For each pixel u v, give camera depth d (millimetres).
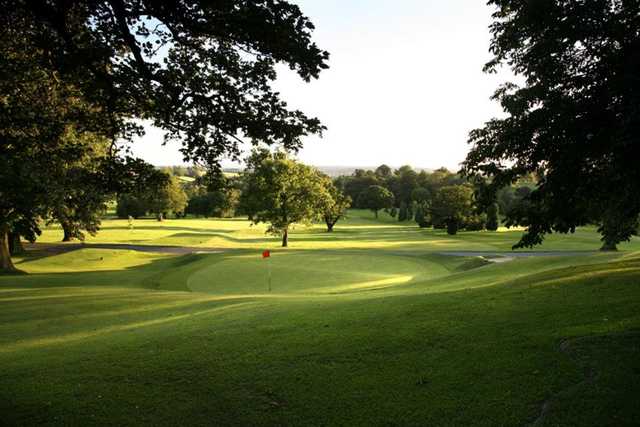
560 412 5527
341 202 86500
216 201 115500
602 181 8180
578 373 6402
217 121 8664
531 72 9305
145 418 6488
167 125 9273
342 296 16953
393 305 11930
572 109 7746
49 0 7371
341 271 29203
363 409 6254
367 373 7340
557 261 23984
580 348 7164
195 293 20109
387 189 135875
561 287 11719
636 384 5926
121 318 14430
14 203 9695
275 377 7527
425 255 38094
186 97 8602
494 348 7660
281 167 55594
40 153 10102
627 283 11156
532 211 9234
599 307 9250
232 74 8789
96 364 8789
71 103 10836
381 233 80938
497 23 9727
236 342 9516
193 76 8945
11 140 9625
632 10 7676
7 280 25734
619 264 14820
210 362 8422
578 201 8648
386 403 6332
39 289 21609
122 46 8633
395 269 30391
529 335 8055
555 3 7934
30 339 12008
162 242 59531
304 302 14617
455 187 77875
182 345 9617
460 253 45969
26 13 7965
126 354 9289
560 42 8289
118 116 9828
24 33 8922
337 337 9242
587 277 12570
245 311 13383
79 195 10750
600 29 7609
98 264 37469
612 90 7078
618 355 6758
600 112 7520
